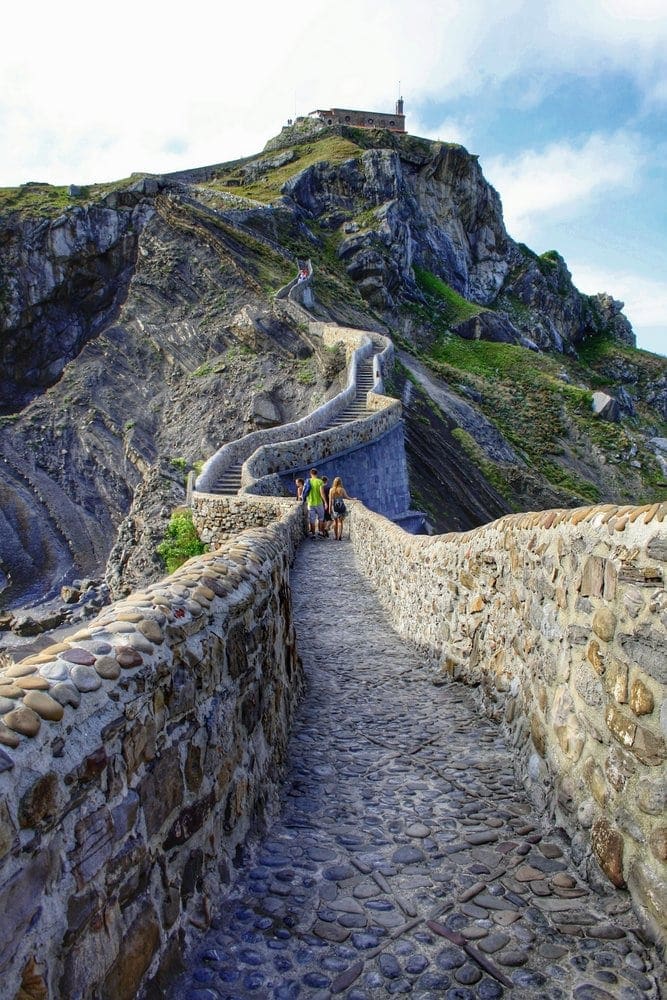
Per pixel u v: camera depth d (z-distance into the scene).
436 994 2.74
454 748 5.32
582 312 109.88
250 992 2.75
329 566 14.57
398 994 2.74
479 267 99.12
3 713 2.04
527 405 64.00
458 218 97.56
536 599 4.57
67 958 2.07
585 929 3.07
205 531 22.08
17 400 57.38
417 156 95.38
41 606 31.52
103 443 43.34
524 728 4.80
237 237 55.72
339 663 8.02
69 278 57.81
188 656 3.12
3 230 57.28
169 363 47.47
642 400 99.12
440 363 64.75
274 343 44.75
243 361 44.53
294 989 2.77
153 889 2.67
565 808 3.81
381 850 3.86
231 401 42.00
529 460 53.34
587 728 3.59
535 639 4.58
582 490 53.72
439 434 40.56
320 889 3.47
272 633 4.91
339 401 31.56
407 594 9.30
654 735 2.91
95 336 56.81
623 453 60.72
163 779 2.79
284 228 65.81
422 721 5.98
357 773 4.96
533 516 4.80
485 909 3.27
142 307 51.16
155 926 2.65
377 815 4.29
